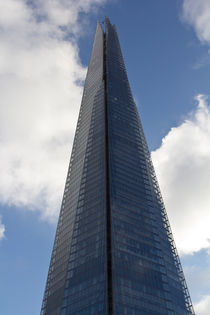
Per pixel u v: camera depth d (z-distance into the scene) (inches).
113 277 3745.1
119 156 5487.2
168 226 5147.6
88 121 6604.3
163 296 3959.2
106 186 4862.2
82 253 4298.7
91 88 7642.7
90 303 3617.1
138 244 4370.1
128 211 4709.6
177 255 4862.2
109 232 4315.9
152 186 5487.2
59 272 4409.5
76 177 5689.0
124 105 6865.2
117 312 3437.5
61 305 3873.0
